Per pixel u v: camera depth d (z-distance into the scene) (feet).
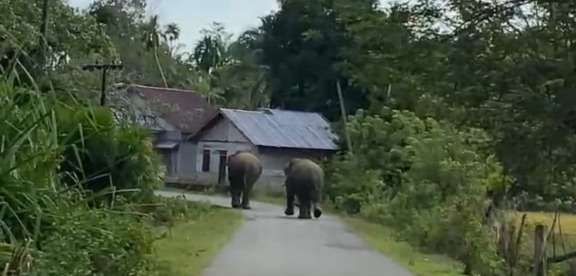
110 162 45.27
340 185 128.26
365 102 183.42
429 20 36.47
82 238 25.50
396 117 121.70
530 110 34.06
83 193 30.68
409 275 53.06
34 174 26.43
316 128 181.98
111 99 97.86
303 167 111.75
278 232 81.71
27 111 27.89
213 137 183.32
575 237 73.72
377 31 36.81
